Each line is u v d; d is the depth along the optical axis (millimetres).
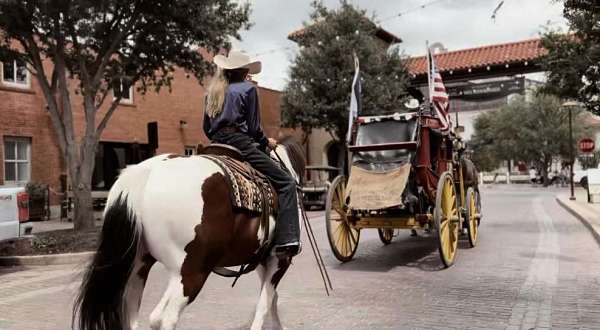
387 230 12180
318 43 24094
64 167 21688
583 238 12391
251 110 4645
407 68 25906
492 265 9383
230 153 4605
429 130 9930
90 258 3836
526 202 24203
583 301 6789
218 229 3982
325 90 24094
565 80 13188
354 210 9555
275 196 4762
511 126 43594
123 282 3723
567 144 41531
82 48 13328
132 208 3795
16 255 10555
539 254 10375
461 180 11297
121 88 16844
